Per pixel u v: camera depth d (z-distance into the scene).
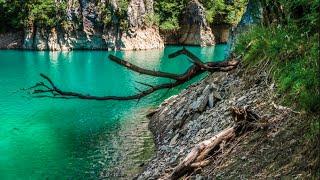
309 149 13.12
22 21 94.06
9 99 42.41
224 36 105.50
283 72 18.73
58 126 32.56
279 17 21.12
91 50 94.31
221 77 26.55
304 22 18.38
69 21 94.06
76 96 13.52
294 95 16.52
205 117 23.78
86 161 24.91
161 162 21.89
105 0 94.81
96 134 30.16
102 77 56.56
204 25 102.19
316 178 11.91
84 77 56.59
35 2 94.44
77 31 94.56
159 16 101.94
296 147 13.82
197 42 102.56
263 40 23.06
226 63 15.98
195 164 16.59
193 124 24.20
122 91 47.69
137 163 23.97
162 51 91.81
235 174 14.80
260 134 15.89
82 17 94.38
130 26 95.38
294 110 15.80
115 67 65.06
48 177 22.95
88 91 47.72
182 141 23.17
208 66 15.33
